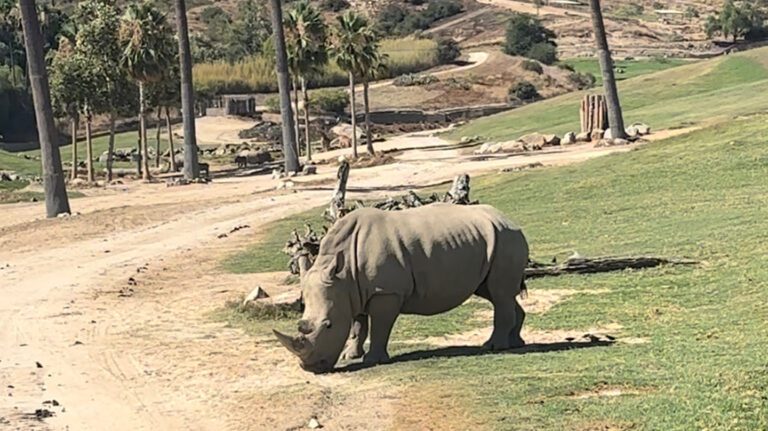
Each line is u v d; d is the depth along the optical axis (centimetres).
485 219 1612
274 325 2042
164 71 7594
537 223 3088
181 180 6175
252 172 7281
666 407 1170
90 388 1585
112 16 7819
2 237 3981
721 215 2677
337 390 1420
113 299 2480
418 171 5356
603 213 3069
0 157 9550
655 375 1326
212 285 2641
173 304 2375
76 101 7581
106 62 7619
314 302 1545
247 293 2422
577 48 17000
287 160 6156
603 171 3775
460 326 1881
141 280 2798
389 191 4581
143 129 7419
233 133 11800
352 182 5175
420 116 12269
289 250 2203
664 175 3462
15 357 1842
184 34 6241
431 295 1577
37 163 9456
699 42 17725
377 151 7438
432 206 1628
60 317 2252
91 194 5825
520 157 5238
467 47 16562
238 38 16062
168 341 1931
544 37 16062
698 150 3741
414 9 19575
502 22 18150
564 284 2173
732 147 3650
